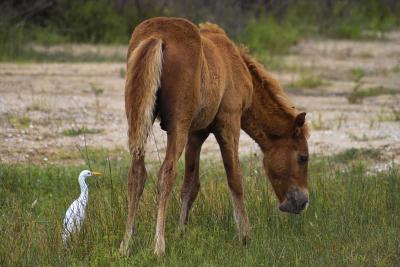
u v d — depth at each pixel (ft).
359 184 121.90
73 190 121.08
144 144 87.25
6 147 143.64
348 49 302.66
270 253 94.17
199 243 96.37
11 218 99.86
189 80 90.02
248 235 100.01
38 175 126.72
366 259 92.22
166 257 89.66
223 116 98.48
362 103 200.54
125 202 104.27
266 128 104.01
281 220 107.65
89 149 145.28
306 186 104.53
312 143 153.89
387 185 120.88
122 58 250.78
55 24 281.74
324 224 105.81
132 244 91.20
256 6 326.44
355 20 369.50
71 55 247.09
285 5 356.18
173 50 89.81
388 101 203.51
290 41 305.12
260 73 103.86
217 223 105.09
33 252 90.58
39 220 101.35
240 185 100.37
